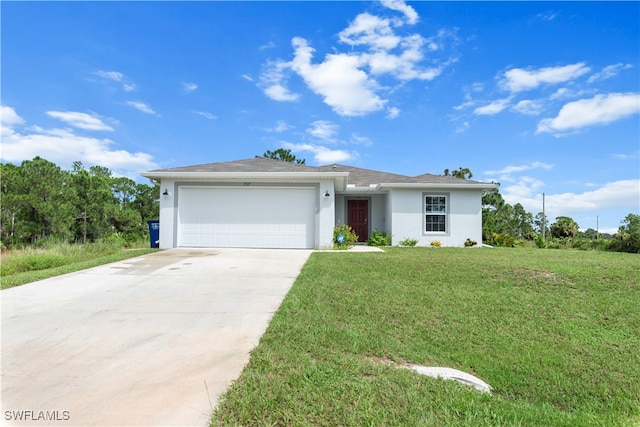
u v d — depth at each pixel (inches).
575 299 239.1
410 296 236.7
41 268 360.8
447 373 140.2
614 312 216.8
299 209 522.3
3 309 201.3
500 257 404.8
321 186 521.3
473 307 221.0
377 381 123.1
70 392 110.9
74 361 133.9
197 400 105.6
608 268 319.9
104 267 334.6
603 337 185.9
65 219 701.9
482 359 161.2
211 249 493.4
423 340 175.8
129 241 783.7
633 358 165.9
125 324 176.4
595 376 151.1
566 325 198.4
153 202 1035.3
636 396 137.7
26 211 667.4
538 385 143.5
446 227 623.5
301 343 153.7
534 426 107.0
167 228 518.0
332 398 108.5
